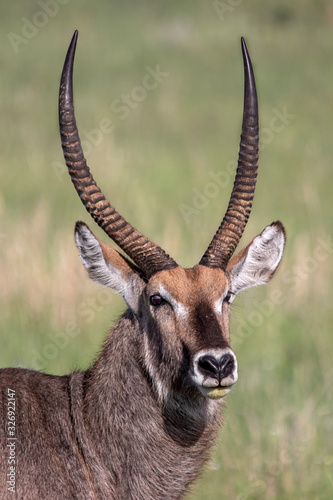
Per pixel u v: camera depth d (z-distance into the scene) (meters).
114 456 19.11
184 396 19.12
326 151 63.66
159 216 44.88
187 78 88.00
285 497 24.52
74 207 47.19
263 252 20.62
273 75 89.00
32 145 61.53
